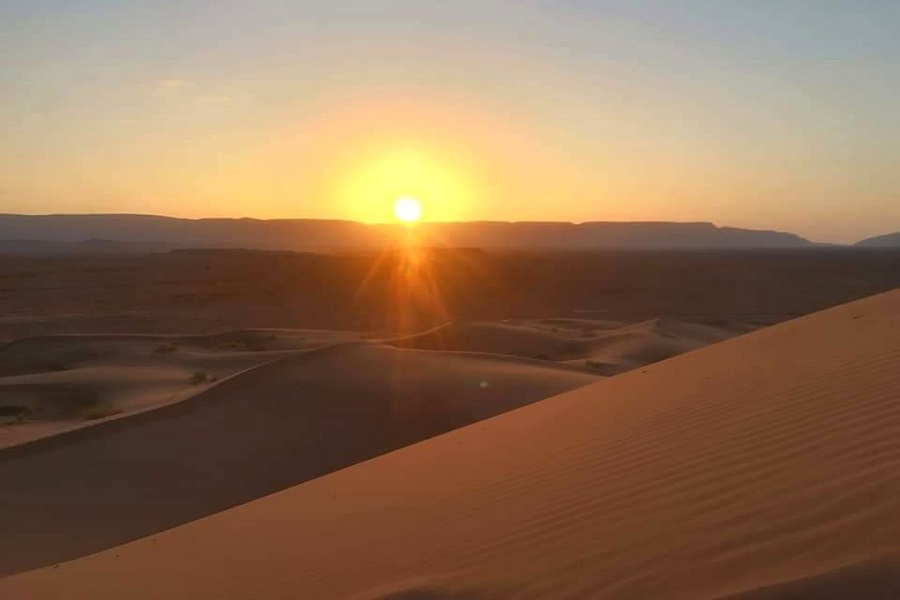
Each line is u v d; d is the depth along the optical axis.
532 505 6.09
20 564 11.38
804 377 8.37
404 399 20.02
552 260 153.00
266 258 135.88
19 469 14.91
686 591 3.65
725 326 49.44
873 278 105.44
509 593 4.25
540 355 37.31
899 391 6.66
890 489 4.19
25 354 38.16
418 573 5.13
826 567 3.41
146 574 7.58
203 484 15.11
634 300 81.12
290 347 40.44
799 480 4.88
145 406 23.44
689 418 7.87
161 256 144.75
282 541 7.52
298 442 17.30
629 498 5.54
